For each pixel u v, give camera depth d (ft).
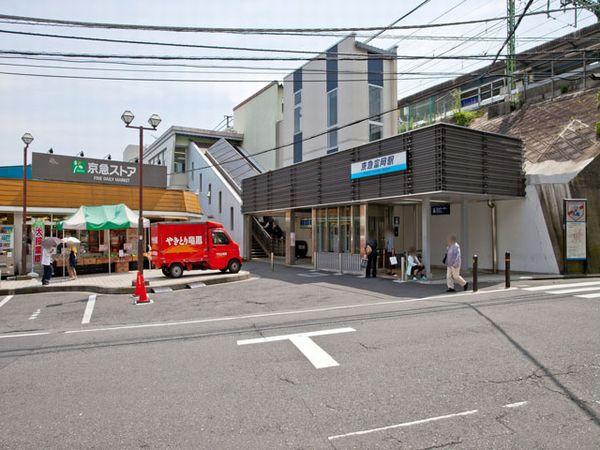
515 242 55.31
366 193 56.03
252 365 19.44
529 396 15.21
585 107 67.31
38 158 76.07
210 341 24.04
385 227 61.93
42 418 14.52
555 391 15.60
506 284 42.14
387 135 88.74
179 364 19.94
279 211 82.53
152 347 23.24
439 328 25.05
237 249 64.39
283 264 80.64
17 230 70.59
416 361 19.24
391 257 54.70
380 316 29.09
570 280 47.34
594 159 54.24
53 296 47.80
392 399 15.24
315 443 12.29
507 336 22.94
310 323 27.68
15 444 12.70
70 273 60.39
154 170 87.35
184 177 135.54
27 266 70.23
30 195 71.26
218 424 13.69
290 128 102.68
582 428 12.82
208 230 62.23
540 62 95.40
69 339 26.17
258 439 12.62
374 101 86.99
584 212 51.24
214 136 135.85
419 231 68.59
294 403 15.15
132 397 16.14
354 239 61.67
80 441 12.80
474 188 47.73
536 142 66.03
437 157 45.19
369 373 17.93
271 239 96.58
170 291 48.62
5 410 15.26
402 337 23.25
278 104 121.29
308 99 95.71
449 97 106.32
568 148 59.77
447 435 12.55
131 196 81.82
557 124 67.77
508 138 51.70
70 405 15.57
